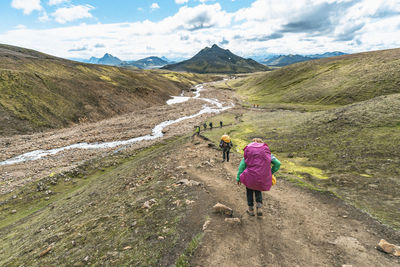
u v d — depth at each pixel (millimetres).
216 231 5027
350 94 53125
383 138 16344
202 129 40969
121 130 47500
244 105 75125
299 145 20891
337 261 4043
